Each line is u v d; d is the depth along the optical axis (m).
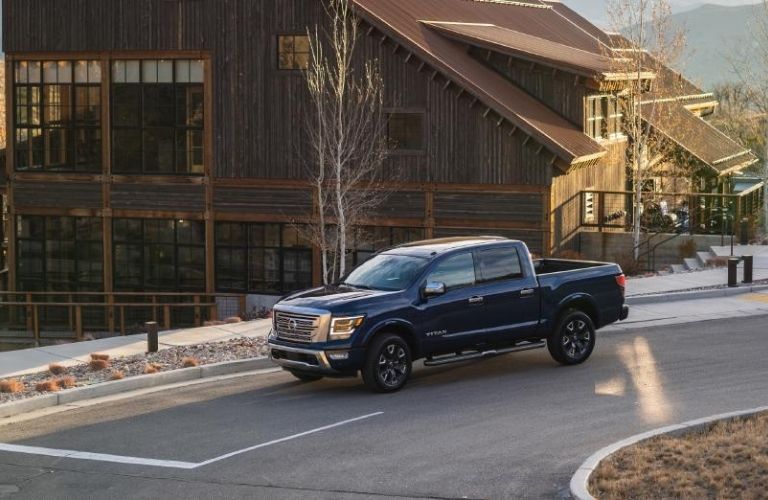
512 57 33.34
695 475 10.50
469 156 30.75
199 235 33.19
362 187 31.67
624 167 37.09
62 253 34.16
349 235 31.58
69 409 15.25
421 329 15.77
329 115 31.69
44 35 33.38
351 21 31.16
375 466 11.61
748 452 11.05
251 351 18.64
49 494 11.10
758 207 40.31
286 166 32.22
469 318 16.16
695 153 38.25
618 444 11.75
